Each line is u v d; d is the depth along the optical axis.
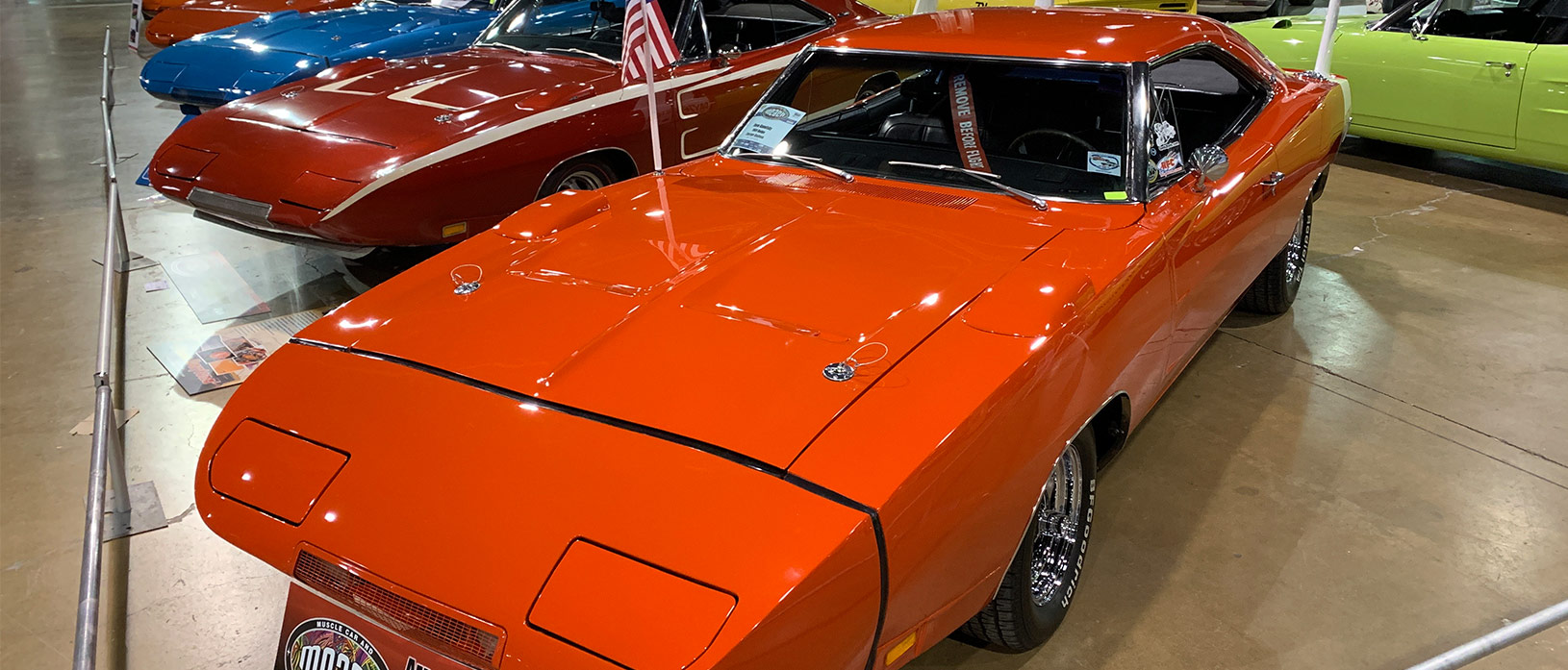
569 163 4.33
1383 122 6.39
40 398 3.57
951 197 2.76
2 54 10.96
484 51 5.00
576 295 2.22
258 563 2.75
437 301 2.26
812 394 1.84
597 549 1.58
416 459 1.80
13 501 2.98
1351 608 2.59
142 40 11.68
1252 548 2.82
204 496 1.92
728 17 4.92
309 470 1.85
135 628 2.48
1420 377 3.78
